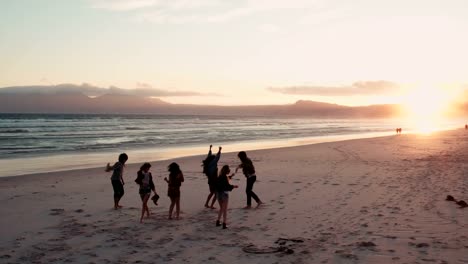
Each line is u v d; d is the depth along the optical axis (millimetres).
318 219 9953
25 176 18078
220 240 8289
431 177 16578
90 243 8133
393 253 7281
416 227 9000
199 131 64438
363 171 19016
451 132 67500
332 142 41406
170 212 10141
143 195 9961
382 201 11898
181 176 10203
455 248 7512
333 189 14195
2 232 8984
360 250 7480
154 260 7105
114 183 11453
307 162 23469
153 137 48875
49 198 12992
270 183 15836
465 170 18688
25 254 7477
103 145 37125
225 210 9297
